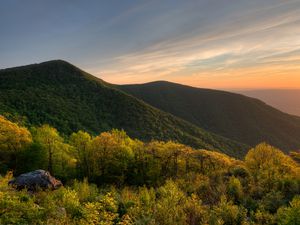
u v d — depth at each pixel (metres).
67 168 51.78
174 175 54.22
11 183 25.80
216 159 56.62
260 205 21.83
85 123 154.75
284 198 23.73
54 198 20.41
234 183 26.67
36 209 14.48
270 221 18.64
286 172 31.23
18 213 13.62
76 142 56.19
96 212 15.10
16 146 47.81
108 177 54.28
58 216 15.01
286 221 16.59
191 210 19.25
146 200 22.09
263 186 26.69
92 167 54.72
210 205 23.34
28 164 48.38
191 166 57.91
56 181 28.09
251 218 19.67
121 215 19.36
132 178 57.03
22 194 19.08
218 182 30.38
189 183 32.97
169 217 17.50
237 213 19.12
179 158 58.59
